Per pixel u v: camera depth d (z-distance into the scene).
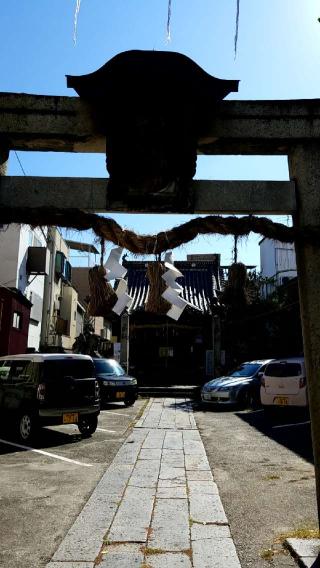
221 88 3.90
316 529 4.32
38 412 8.88
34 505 5.20
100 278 4.34
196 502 5.24
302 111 4.16
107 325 36.09
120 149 3.94
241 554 3.82
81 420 9.65
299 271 4.02
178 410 14.48
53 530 4.45
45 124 4.11
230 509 5.03
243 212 4.07
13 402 9.52
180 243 4.14
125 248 4.15
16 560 3.77
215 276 24.94
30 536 4.30
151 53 3.86
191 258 27.52
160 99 3.94
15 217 3.89
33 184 3.98
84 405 9.51
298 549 3.75
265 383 12.57
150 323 22.28
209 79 3.88
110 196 3.93
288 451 8.23
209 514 4.82
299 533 4.18
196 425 11.33
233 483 6.14
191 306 21.44
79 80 3.88
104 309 4.31
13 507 5.13
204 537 4.18
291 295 20.55
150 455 7.86
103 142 4.29
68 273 26.66
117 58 3.85
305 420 11.79
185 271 25.67
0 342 16.50
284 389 12.20
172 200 3.94
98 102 3.99
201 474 6.57
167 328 22.95
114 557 3.74
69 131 4.11
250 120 4.16
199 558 3.72
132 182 3.90
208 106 4.02
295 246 4.09
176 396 19.45
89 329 21.91
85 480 6.29
